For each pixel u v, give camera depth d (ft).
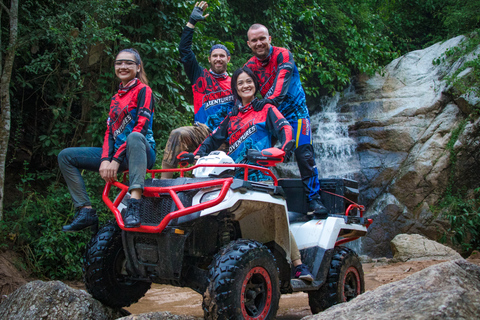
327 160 41.09
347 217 12.78
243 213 9.32
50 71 25.41
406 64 43.32
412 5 53.47
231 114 11.85
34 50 24.48
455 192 35.29
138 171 9.27
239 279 8.20
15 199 23.17
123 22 26.86
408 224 34.63
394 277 21.42
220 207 8.53
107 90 25.95
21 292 10.03
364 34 47.01
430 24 54.13
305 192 12.97
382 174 37.32
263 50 13.24
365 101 42.34
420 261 25.93
